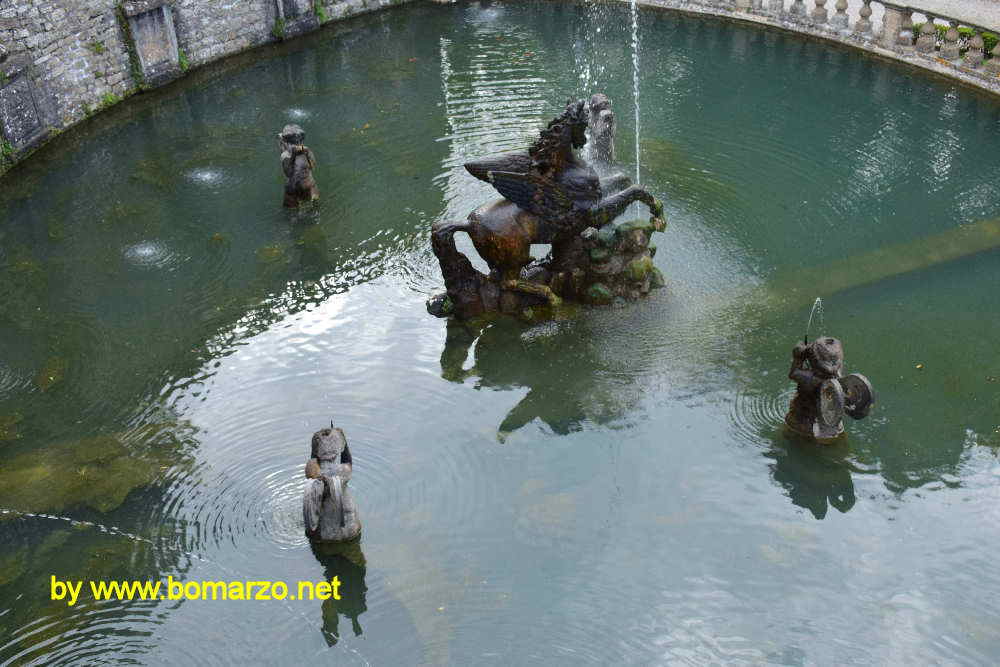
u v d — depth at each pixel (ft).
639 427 41.50
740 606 33.32
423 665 31.65
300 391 44.98
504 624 32.89
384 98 77.46
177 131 73.10
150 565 35.86
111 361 47.75
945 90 74.08
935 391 42.70
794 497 37.68
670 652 31.76
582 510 37.55
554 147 45.93
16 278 55.11
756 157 64.75
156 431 42.83
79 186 65.26
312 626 33.14
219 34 86.02
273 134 72.08
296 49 89.04
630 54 84.33
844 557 35.01
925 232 55.11
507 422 42.37
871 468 38.83
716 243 54.29
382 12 98.02
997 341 45.75
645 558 35.35
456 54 86.22
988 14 82.99
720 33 88.22
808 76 77.97
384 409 43.50
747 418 41.63
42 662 32.27
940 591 33.55
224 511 38.14
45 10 69.72
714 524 36.68
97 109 76.38
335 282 53.47
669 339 46.62
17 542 37.01
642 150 65.92
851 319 47.50
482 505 37.96
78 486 39.70
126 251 57.36
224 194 63.52
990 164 62.95
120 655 32.40
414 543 36.29
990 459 38.99
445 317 49.90
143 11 77.61
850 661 31.19
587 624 32.86
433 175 64.34
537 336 47.50
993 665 30.86
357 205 61.16
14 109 67.21
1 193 64.59
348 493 35.88
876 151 65.21
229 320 50.52
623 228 47.65
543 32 90.63
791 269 51.83
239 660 32.17
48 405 44.91
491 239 46.93
